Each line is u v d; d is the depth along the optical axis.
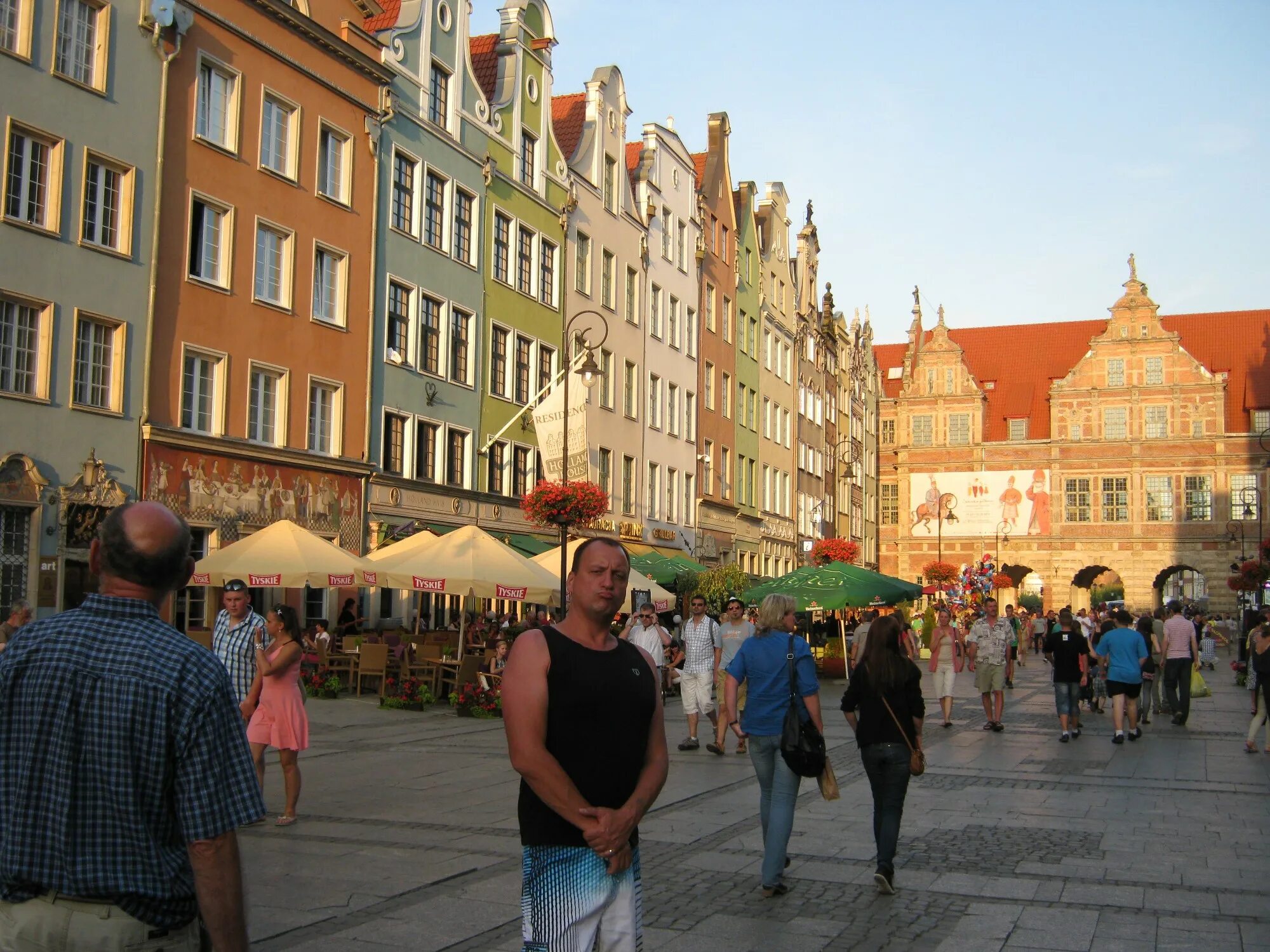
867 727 9.09
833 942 7.57
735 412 58.75
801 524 70.12
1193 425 80.88
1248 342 85.75
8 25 21.66
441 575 23.66
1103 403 83.00
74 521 22.33
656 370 48.91
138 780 3.48
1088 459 83.12
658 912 8.29
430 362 33.81
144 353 24.08
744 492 59.97
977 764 16.70
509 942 7.35
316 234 29.00
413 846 10.18
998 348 93.88
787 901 8.61
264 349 27.31
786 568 66.69
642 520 47.12
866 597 31.52
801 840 10.89
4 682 3.54
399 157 32.34
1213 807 12.95
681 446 51.56
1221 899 8.73
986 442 86.44
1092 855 10.29
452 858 9.69
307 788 13.52
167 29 24.59
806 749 8.59
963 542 85.94
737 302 59.44
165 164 24.67
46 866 3.46
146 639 3.59
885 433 94.56
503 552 25.17
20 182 21.81
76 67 23.00
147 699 3.49
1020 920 8.12
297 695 11.16
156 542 3.66
